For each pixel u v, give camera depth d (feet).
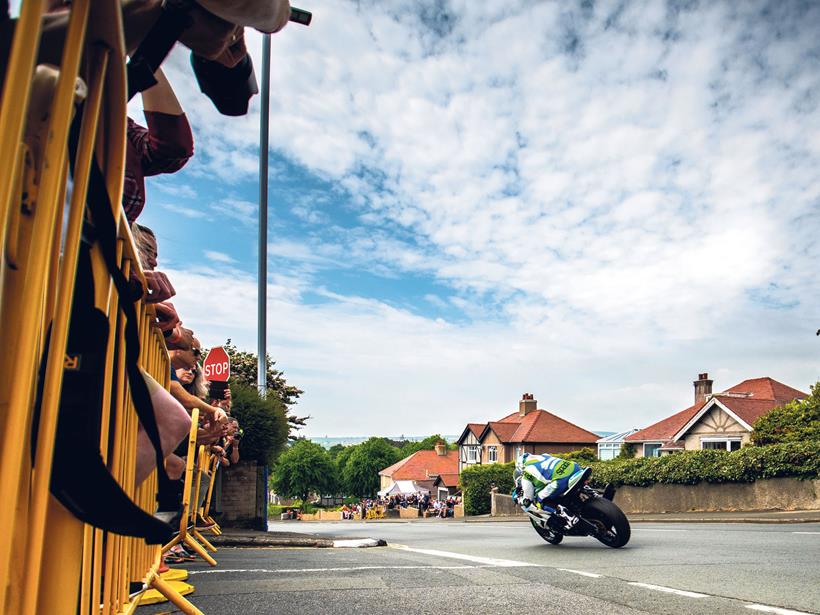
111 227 3.22
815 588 13.88
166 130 6.59
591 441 176.76
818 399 74.59
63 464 3.07
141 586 7.89
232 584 13.78
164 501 12.22
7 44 2.34
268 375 79.30
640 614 11.07
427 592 13.07
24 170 2.54
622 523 22.86
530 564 18.24
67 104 2.64
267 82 50.78
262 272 48.21
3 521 2.40
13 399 2.48
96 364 3.54
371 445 331.57
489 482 113.09
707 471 58.49
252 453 42.16
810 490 51.13
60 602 3.72
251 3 3.51
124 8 3.40
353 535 39.11
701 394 143.43
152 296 7.00
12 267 2.53
